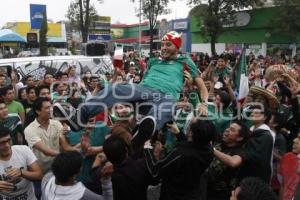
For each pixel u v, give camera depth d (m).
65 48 40.47
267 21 34.44
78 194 3.32
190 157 3.78
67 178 3.31
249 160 4.30
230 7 34.41
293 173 4.57
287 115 6.42
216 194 4.53
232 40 38.62
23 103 7.87
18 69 10.94
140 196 3.79
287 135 6.15
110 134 4.27
